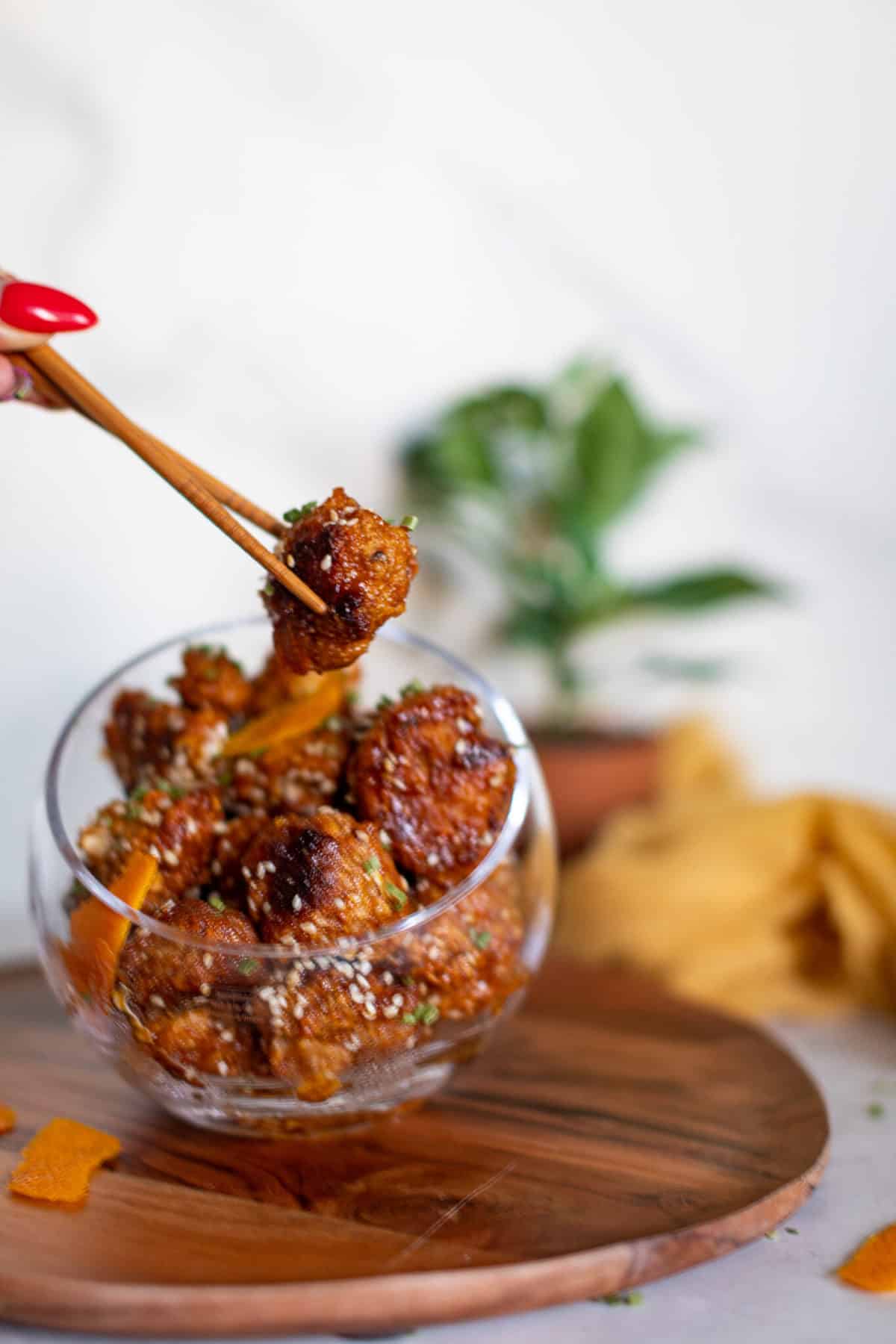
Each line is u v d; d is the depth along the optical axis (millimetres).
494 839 475
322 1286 400
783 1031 647
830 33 973
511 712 514
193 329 775
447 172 871
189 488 441
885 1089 578
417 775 471
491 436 867
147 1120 503
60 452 738
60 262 737
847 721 1048
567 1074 541
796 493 1025
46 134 731
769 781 1026
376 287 847
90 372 745
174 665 523
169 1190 456
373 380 851
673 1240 427
